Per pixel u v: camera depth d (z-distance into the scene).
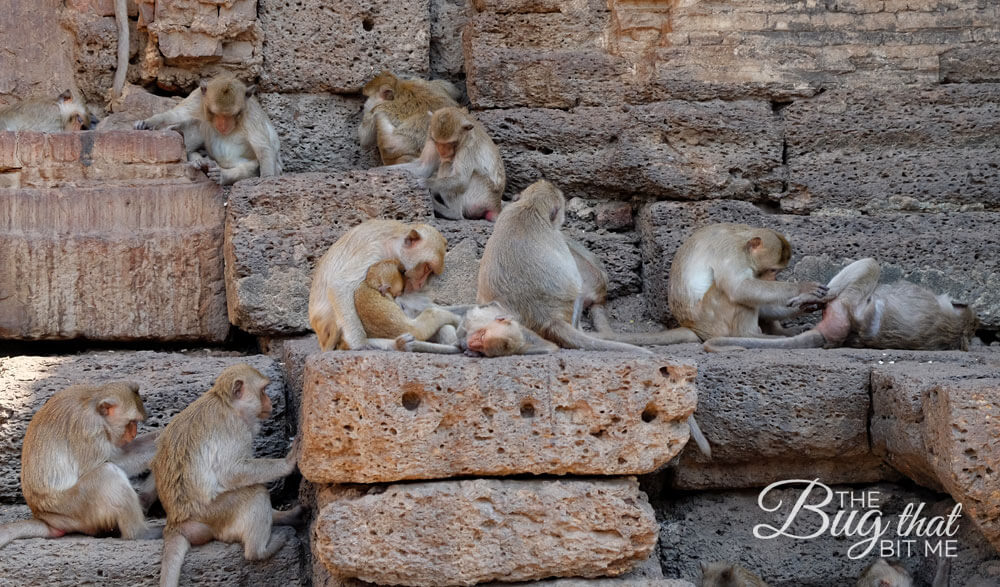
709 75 11.58
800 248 11.16
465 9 12.71
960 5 11.70
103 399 8.52
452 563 7.50
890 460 8.88
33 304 10.38
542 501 7.58
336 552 7.46
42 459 8.36
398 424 7.48
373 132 11.95
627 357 7.80
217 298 10.70
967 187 11.52
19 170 10.52
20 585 8.01
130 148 10.69
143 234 10.58
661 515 9.59
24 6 11.98
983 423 7.57
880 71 11.64
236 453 8.36
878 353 9.54
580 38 11.80
